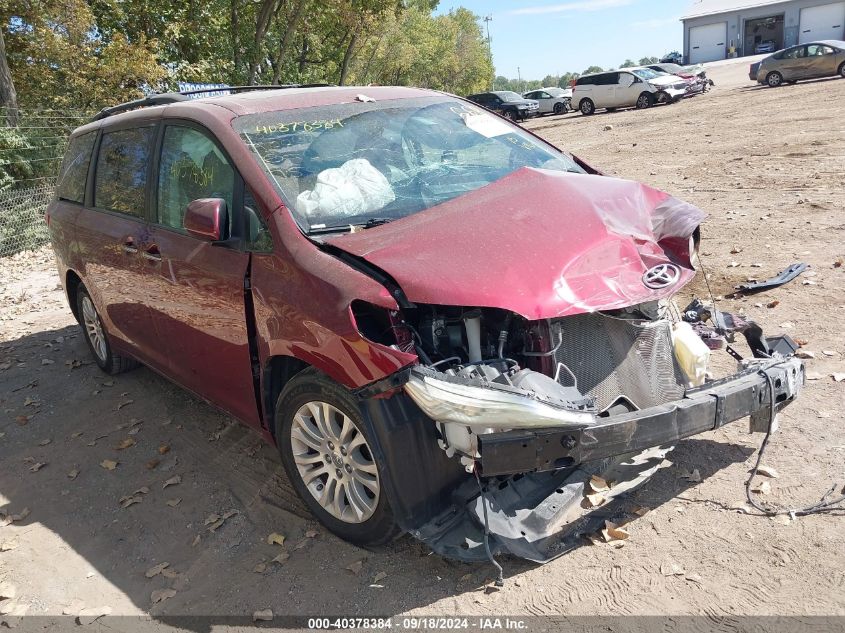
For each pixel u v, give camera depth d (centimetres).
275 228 344
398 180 384
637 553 312
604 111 3172
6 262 1228
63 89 1958
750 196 934
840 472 348
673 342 339
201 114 409
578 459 280
